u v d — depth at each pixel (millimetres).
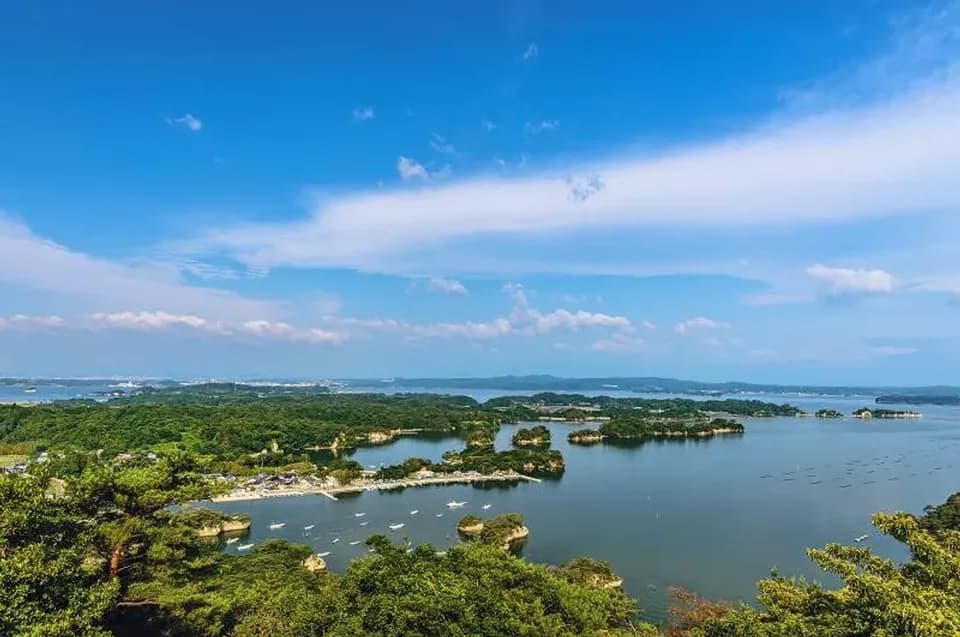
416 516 127375
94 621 29250
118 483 32188
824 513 125188
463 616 34781
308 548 87625
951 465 183875
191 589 33781
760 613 31406
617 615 43750
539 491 152000
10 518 27359
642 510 129500
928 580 24703
